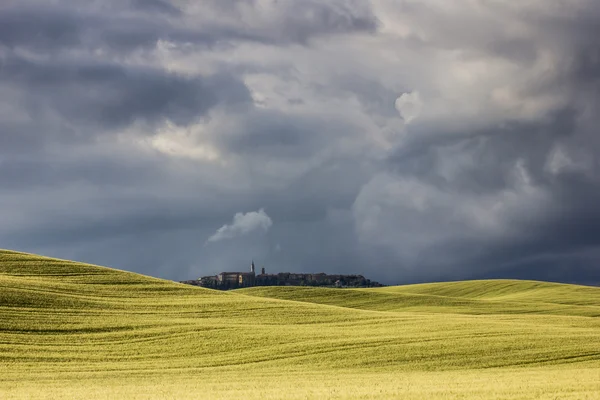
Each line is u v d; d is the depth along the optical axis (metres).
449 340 88.38
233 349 86.75
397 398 46.69
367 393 50.41
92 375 72.50
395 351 82.88
